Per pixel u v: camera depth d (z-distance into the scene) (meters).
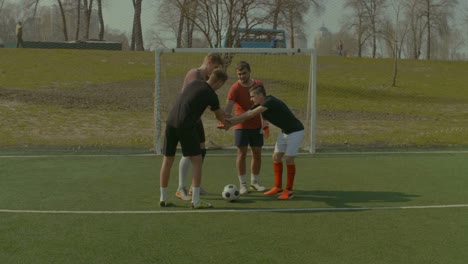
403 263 4.58
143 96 19.88
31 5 47.75
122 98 19.28
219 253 4.82
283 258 4.69
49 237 5.28
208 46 25.03
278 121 6.98
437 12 42.97
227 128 6.83
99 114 16.38
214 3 23.02
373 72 30.45
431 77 30.47
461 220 5.91
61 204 6.66
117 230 5.52
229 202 6.79
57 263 4.57
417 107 21.72
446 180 8.28
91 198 7.00
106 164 9.79
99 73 23.81
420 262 4.61
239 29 23.80
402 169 9.30
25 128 13.98
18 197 7.05
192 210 6.36
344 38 47.09
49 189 7.57
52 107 16.89
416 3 34.34
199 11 23.34
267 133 7.53
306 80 14.85
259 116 7.34
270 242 5.12
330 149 11.98
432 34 44.69
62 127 14.35
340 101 21.91
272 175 8.80
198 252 4.84
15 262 4.60
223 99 15.20
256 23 23.89
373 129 15.28
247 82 7.41
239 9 23.00
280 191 7.27
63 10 45.84
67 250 4.90
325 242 5.12
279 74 15.02
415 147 12.33
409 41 45.19
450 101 24.09
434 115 19.58
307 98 13.30
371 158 10.62
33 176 8.57
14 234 5.38
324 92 23.80
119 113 16.78
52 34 51.69
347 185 7.91
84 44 32.59
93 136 13.41
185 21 27.14
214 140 13.03
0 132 13.39
